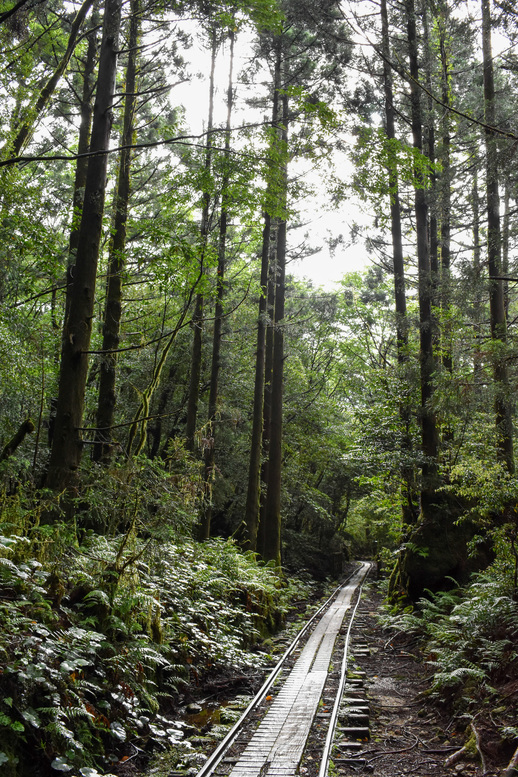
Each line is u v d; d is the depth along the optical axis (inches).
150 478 388.8
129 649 295.7
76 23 456.8
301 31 765.9
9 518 308.2
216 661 392.2
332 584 1136.8
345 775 242.4
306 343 1414.9
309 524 1492.4
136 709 272.7
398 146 461.1
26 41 453.7
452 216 852.0
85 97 614.9
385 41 697.6
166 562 434.0
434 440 644.1
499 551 403.9
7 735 203.8
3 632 232.4
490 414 637.3
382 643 523.2
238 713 310.2
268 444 948.0
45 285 587.5
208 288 509.4
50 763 211.9
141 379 893.2
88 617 284.0
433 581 575.8
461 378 480.7
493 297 609.0
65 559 318.3
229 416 935.7
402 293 799.7
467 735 275.9
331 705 331.0
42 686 227.6
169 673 339.3
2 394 425.1
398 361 765.9
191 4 416.2
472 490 466.6
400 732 299.1
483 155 559.2
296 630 592.1
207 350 950.4
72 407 382.0
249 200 510.0
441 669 379.6
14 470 362.9
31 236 401.1
